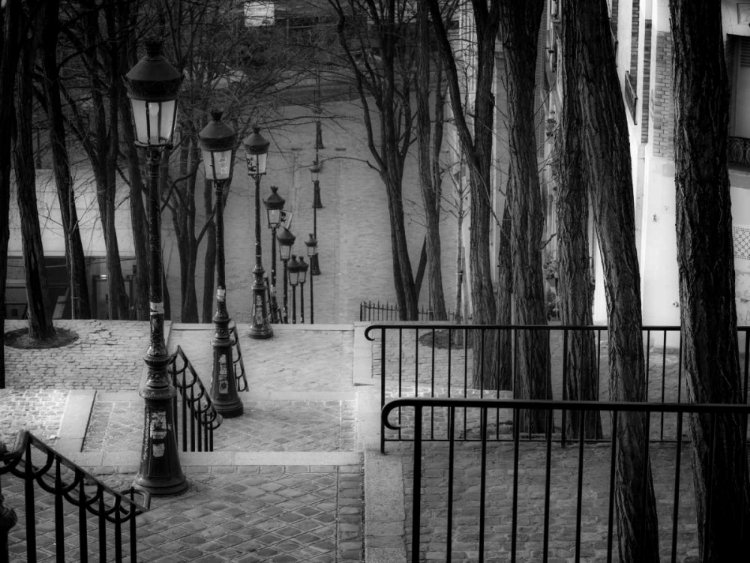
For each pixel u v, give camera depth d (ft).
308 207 170.09
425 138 87.45
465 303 101.19
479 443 40.63
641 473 29.89
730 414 28.96
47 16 75.15
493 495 35.65
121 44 82.38
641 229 65.87
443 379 61.62
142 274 85.30
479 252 60.80
